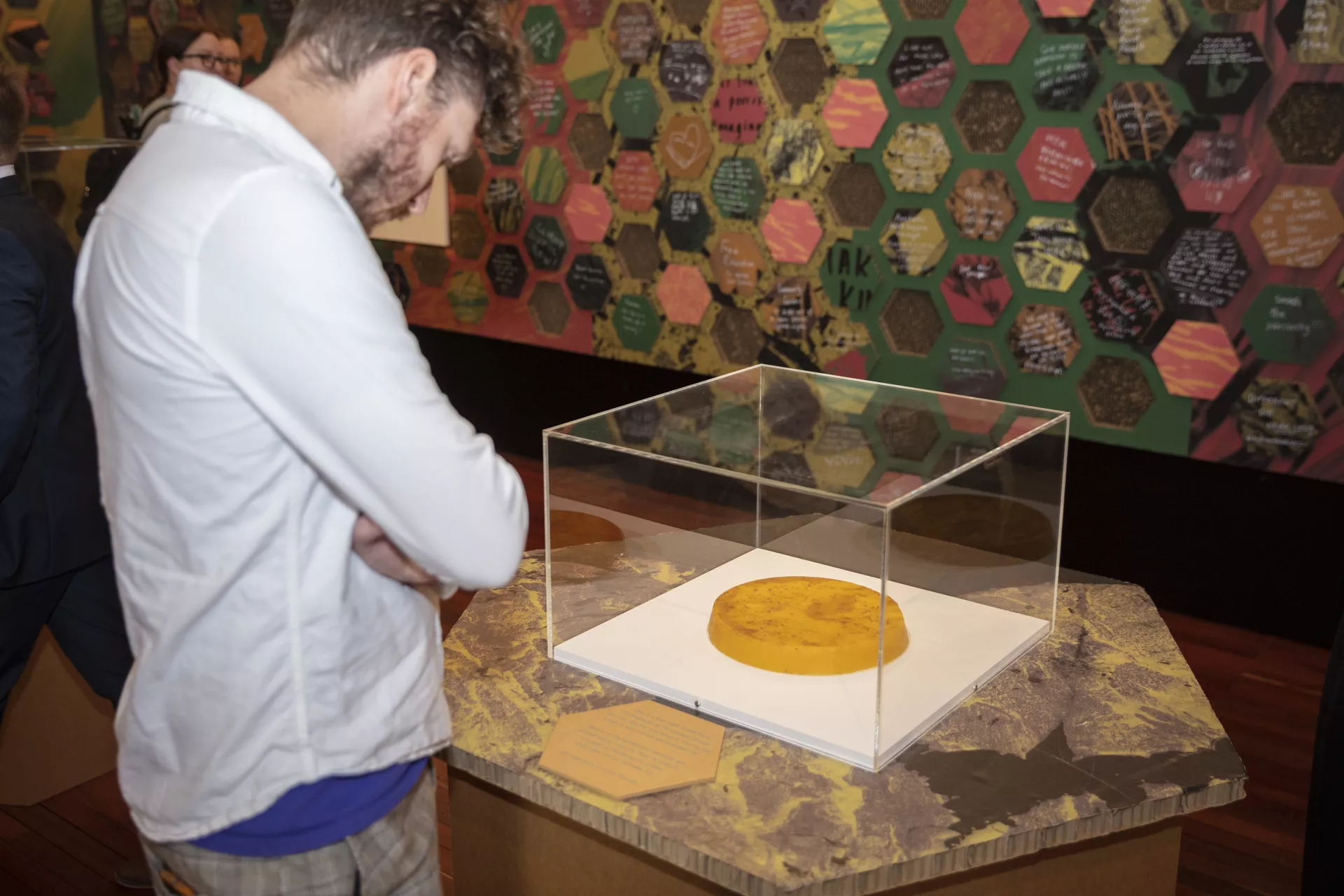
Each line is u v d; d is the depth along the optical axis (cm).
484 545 97
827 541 129
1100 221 331
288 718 100
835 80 371
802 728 127
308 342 88
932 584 125
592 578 146
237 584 98
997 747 127
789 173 391
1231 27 297
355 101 98
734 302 418
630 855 125
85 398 186
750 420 145
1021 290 350
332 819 105
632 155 430
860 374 394
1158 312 327
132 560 101
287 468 96
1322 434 306
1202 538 332
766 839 110
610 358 461
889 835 110
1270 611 324
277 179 90
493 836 139
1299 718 279
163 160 94
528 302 481
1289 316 305
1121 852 129
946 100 350
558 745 126
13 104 172
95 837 233
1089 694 140
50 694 240
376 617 105
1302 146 295
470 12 101
